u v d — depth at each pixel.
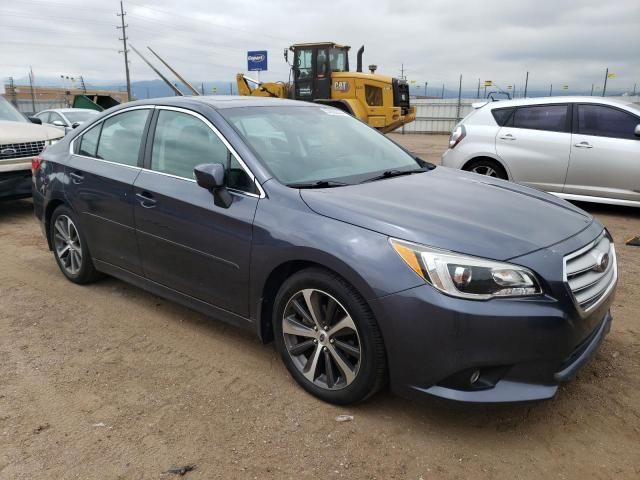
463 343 2.57
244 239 3.25
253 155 3.40
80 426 2.92
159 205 3.76
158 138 4.00
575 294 2.74
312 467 2.61
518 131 8.09
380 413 3.03
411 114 19.23
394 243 2.73
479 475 2.56
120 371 3.48
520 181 8.12
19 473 2.56
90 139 4.66
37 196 5.09
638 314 4.30
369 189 3.34
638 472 2.57
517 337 2.55
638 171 7.26
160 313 4.36
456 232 2.76
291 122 3.97
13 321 4.22
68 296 4.71
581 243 2.91
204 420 2.97
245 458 2.67
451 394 2.65
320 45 16.80
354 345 2.94
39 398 3.18
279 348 3.28
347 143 4.06
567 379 2.70
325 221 2.97
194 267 3.62
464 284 2.58
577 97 7.80
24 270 5.41
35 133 7.80
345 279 2.84
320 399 3.13
